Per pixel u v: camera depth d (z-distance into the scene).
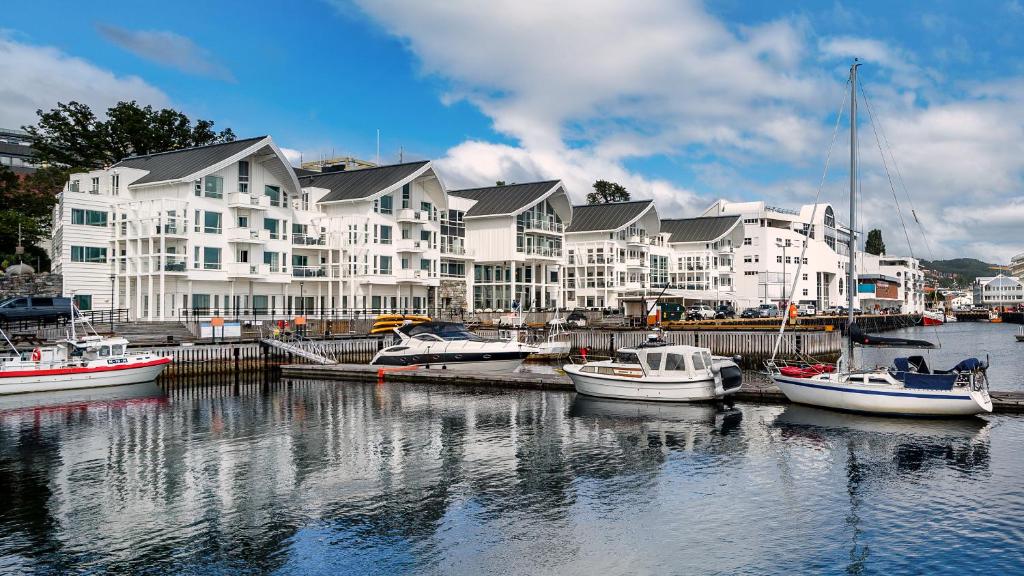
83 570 17.94
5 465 27.55
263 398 44.03
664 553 18.77
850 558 18.33
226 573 17.73
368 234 78.31
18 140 151.12
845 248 184.38
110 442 31.44
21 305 58.06
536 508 22.30
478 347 53.38
